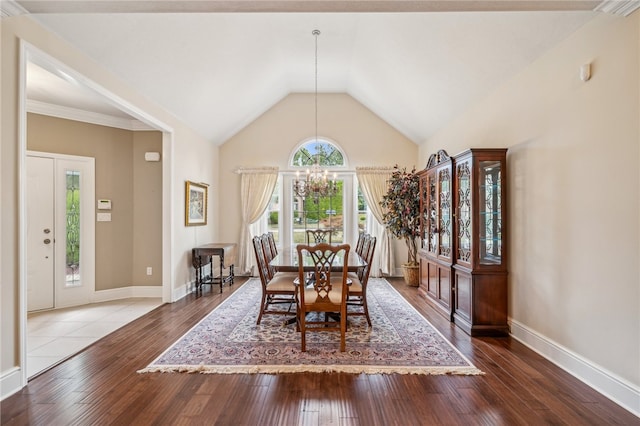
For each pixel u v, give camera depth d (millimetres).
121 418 1849
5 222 2049
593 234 2164
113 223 4496
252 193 5863
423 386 2191
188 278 4785
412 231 5176
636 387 1885
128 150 4617
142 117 3666
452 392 2117
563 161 2422
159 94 3781
